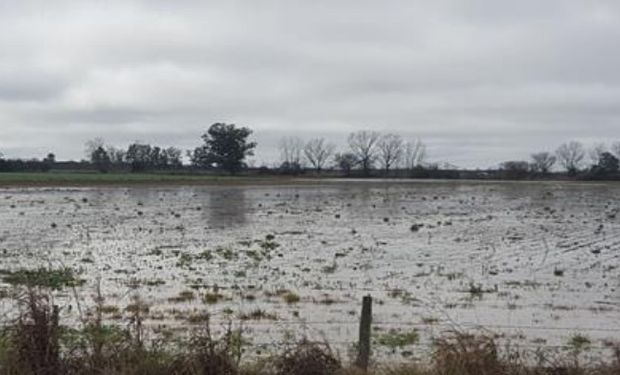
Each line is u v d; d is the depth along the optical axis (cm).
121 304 1714
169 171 16338
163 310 1653
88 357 958
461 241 3338
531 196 8150
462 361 986
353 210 5478
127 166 16550
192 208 5497
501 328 1549
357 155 17400
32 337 929
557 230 3959
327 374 1008
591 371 1022
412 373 1021
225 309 1677
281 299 1825
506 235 3644
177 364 955
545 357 1145
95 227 3834
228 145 16325
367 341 1115
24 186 9256
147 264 2470
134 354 963
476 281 2189
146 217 4553
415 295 1930
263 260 2594
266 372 990
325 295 1894
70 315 1494
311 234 3603
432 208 5838
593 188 11125
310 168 17412
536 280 2223
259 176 15738
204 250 2891
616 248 3105
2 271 2239
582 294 1984
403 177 16900
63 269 2189
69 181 10619
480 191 9494
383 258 2698
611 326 1590
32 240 3184
